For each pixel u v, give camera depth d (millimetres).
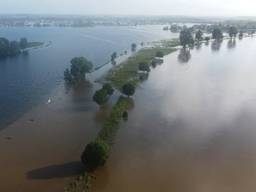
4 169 60844
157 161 63719
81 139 73938
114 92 109875
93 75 134125
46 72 140250
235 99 103000
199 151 68125
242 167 62125
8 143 71812
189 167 61781
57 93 109812
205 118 86438
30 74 136875
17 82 124000
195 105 97000
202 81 124875
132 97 104125
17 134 76750
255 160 64750
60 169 60844
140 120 84812
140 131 77812
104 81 124125
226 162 63875
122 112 89062
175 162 63469
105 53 189375
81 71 126250
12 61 165750
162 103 98500
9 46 181875
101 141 64938
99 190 54281
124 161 63562
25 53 189625
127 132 77188
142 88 115000
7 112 91688
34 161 63781
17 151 68000
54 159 64625
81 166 61844
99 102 93000
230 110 93000
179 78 129500
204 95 107062
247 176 59125
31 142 72312
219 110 92812
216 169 61312
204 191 54594
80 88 115562
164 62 162375
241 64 156625
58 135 76000
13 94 108562
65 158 65000
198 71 142000
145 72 138750
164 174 59281
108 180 57156
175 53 188625
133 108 93938
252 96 106312
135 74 133750
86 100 102125
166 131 77938
